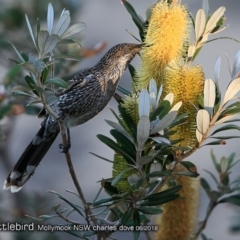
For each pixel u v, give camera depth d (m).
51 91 6.69
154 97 6.55
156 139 6.25
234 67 6.58
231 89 6.36
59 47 10.82
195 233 7.98
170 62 6.86
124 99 6.92
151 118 6.38
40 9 11.66
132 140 6.55
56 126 9.52
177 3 7.27
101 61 10.00
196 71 6.60
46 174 14.77
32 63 6.36
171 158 6.72
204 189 8.16
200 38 6.90
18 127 15.34
